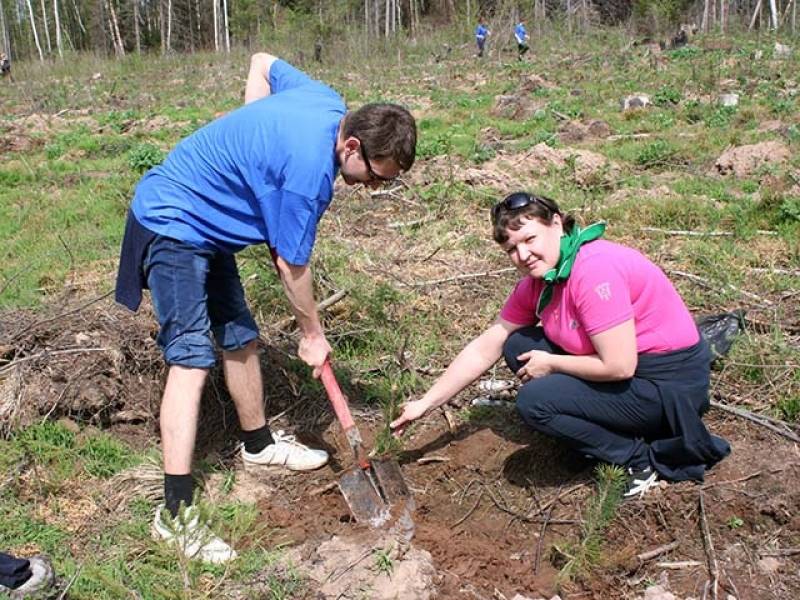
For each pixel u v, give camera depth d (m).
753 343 3.80
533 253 2.90
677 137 9.84
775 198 6.11
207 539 2.82
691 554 2.82
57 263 5.71
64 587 2.69
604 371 2.89
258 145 2.77
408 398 3.89
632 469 3.09
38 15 50.25
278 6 42.22
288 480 3.41
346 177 2.88
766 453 3.19
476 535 3.07
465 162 8.38
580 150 8.54
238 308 3.26
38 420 3.62
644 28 26.81
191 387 2.92
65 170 9.68
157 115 15.27
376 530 2.96
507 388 3.89
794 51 18.16
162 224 2.89
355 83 19.00
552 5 32.38
